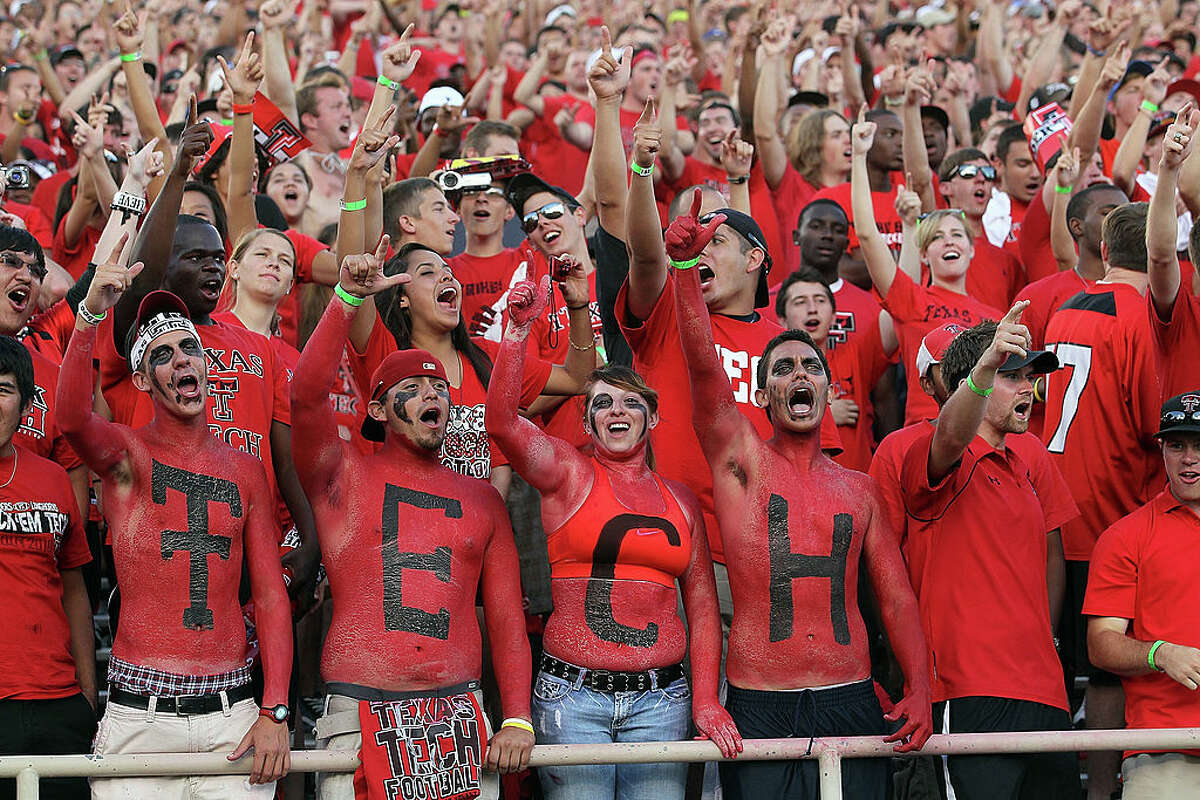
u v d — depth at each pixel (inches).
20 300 601.0
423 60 1448.1
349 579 550.6
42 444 609.6
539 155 1186.6
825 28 1439.5
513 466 573.3
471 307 797.9
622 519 565.6
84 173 840.3
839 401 805.2
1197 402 605.6
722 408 576.7
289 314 807.1
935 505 609.6
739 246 667.4
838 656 568.1
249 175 740.7
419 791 527.8
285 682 539.5
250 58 733.9
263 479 567.2
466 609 558.3
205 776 530.3
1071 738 554.9
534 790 660.1
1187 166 717.3
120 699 532.7
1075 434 718.5
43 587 557.9
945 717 598.9
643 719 559.8
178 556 539.8
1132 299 717.3
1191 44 1513.3
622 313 635.5
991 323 628.7
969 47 1549.0
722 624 634.2
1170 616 599.5
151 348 549.6
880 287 813.9
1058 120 930.1
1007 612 601.0
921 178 959.6
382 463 568.7
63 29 1549.0
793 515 572.7
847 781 558.9
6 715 536.4
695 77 1476.4
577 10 1638.8
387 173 906.1
